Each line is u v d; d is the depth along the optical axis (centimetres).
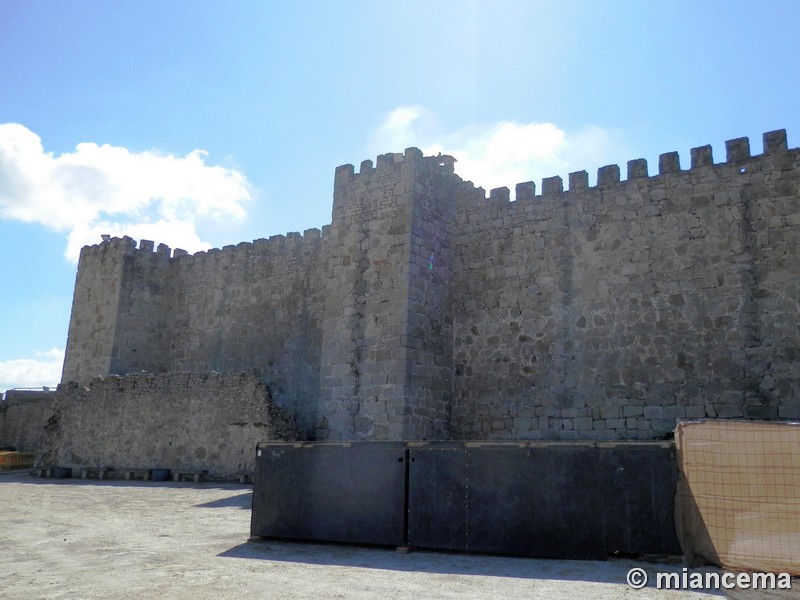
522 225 2359
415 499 1145
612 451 1052
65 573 942
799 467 952
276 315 3169
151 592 827
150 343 3528
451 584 887
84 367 3506
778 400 1795
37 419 3884
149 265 3603
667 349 1991
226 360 3297
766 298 1862
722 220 1973
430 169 2412
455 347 2398
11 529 1362
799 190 1867
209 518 1520
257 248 3341
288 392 3008
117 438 2819
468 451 1130
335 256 2438
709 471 999
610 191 2200
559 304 2219
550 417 2158
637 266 2094
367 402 2209
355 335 2302
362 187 2438
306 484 1228
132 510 1662
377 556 1088
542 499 1069
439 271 2383
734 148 1994
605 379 2081
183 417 2650
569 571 957
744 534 962
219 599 798
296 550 1145
